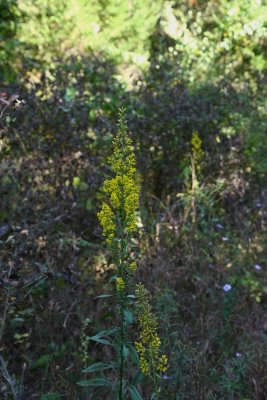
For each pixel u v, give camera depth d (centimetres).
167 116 490
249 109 565
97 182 422
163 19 766
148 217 452
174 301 357
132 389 238
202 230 452
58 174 406
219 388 309
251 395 309
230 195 489
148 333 237
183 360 311
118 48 725
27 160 399
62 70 514
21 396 271
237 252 423
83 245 384
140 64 684
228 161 503
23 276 314
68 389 305
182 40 721
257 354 337
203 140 508
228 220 473
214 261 418
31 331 335
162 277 380
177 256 412
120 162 234
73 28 695
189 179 498
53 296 351
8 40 640
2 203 359
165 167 496
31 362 320
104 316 251
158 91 521
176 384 296
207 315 362
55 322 345
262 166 511
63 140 423
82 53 643
